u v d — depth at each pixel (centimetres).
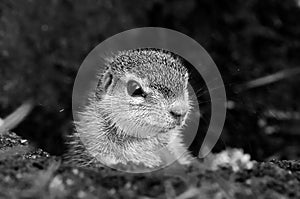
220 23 2511
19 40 2433
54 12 2481
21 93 2270
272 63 2448
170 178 948
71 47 2411
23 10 2483
